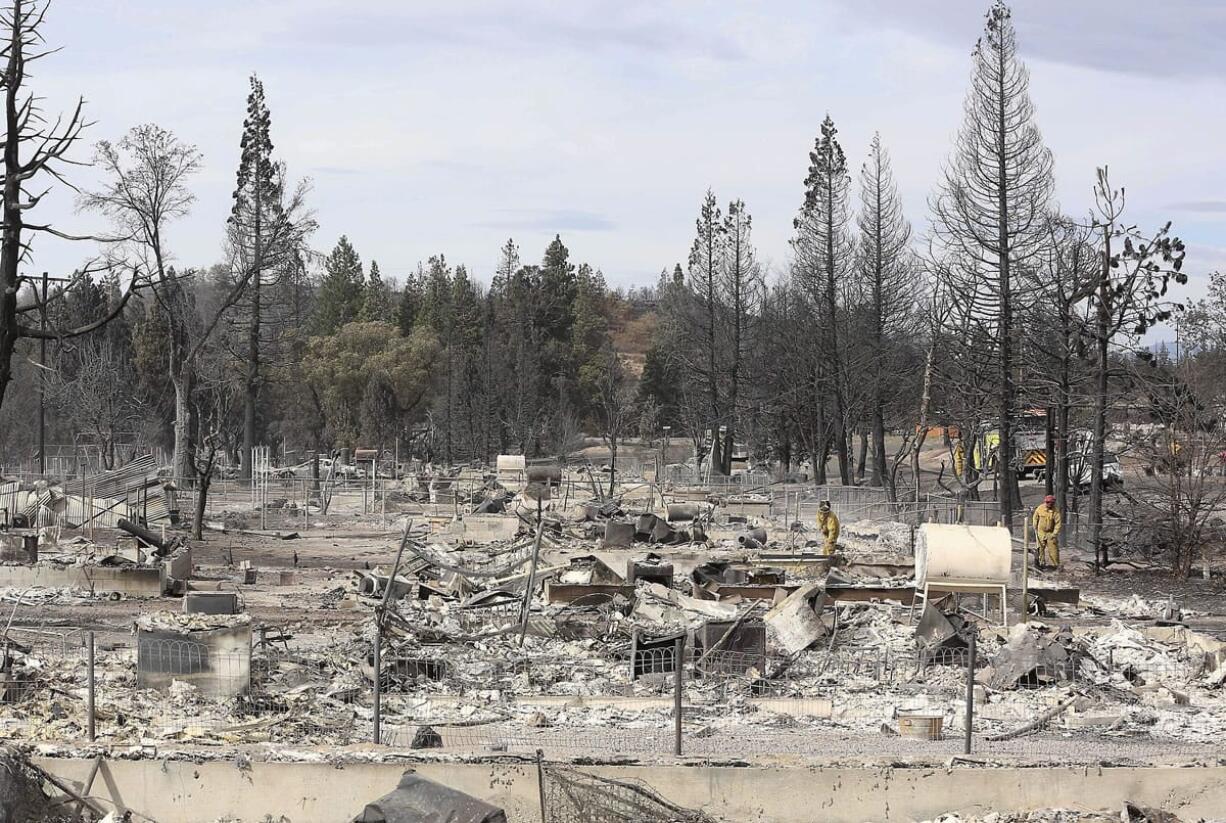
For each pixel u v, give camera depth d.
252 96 83.12
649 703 20.75
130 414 90.00
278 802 15.23
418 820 13.10
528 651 25.48
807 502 63.91
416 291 154.00
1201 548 44.22
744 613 28.42
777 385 89.81
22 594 31.89
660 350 134.75
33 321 70.12
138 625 20.28
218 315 69.25
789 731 19.17
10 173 25.44
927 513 51.94
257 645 23.98
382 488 65.81
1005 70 57.53
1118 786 15.82
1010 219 57.25
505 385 115.50
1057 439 54.88
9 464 78.12
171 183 62.16
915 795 15.55
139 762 15.28
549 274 143.00
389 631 25.73
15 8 25.16
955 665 24.42
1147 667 24.92
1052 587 35.44
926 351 70.06
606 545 43.94
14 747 15.34
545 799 15.02
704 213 91.19
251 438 83.31
